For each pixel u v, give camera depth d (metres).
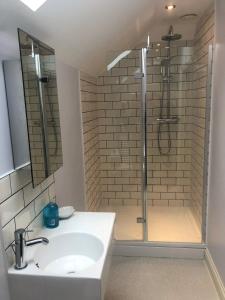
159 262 2.47
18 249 1.16
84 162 2.64
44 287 1.14
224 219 1.95
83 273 1.13
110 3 1.66
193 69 3.03
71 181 2.22
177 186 3.37
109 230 1.50
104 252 1.28
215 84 2.18
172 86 3.14
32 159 1.31
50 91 1.57
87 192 2.78
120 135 3.27
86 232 1.48
